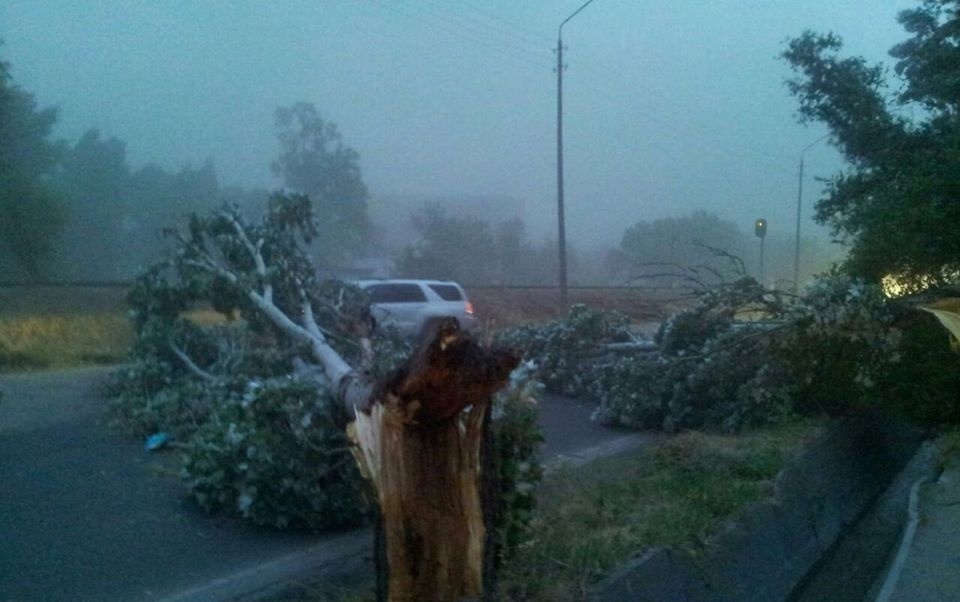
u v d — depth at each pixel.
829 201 16.00
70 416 13.54
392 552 5.47
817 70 16.69
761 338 12.52
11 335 20.98
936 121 14.88
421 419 5.46
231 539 8.40
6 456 11.09
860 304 11.70
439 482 5.54
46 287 28.11
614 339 16.69
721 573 8.02
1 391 15.10
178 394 12.09
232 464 8.72
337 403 8.38
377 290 22.22
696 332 13.88
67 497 9.45
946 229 13.05
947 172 13.11
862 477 12.83
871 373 12.52
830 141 16.92
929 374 13.09
